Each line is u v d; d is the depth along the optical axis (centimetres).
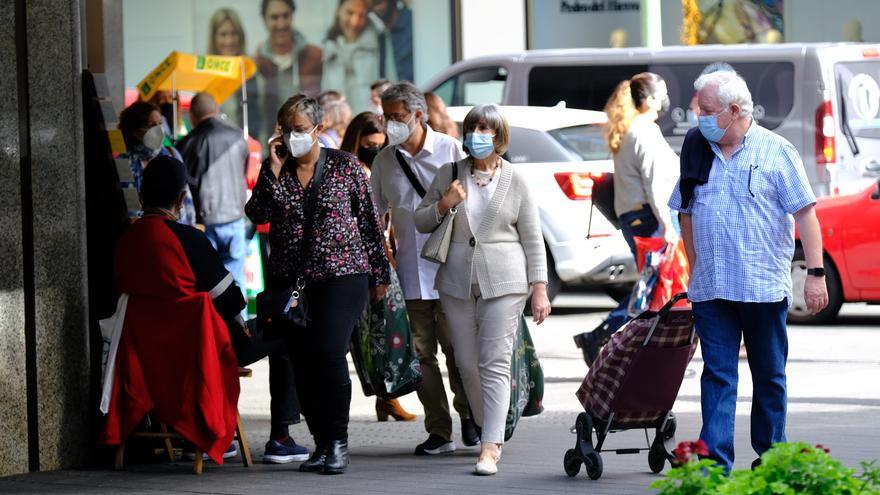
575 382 3612
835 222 4641
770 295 2220
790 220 2253
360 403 3412
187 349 2527
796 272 4700
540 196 4850
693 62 5662
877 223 4569
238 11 6694
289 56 6725
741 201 2231
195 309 2517
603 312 5228
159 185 2572
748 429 2883
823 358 3925
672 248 3347
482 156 2491
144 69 6694
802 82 5475
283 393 2669
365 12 6762
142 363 2544
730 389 2238
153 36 6688
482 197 2519
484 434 2500
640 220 3412
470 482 2409
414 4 6781
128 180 2900
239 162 4162
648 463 2486
